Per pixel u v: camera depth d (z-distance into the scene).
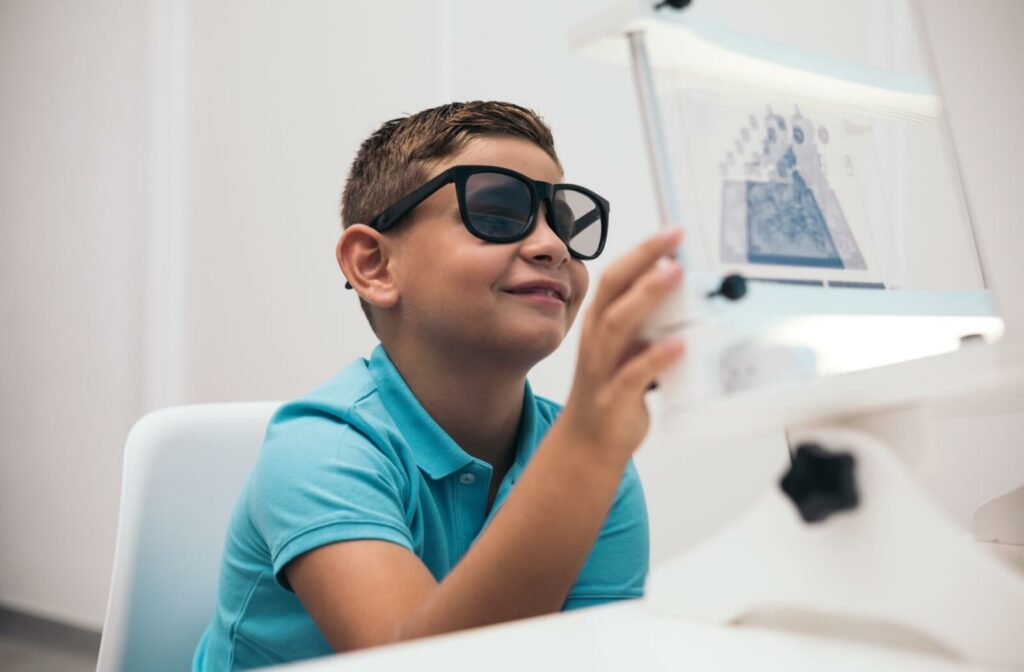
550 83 1.39
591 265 1.34
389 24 1.63
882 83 0.53
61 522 2.21
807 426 0.37
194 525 0.80
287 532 0.59
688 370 0.35
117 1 2.16
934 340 0.47
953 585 0.31
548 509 0.44
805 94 0.49
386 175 0.79
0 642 2.23
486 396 0.74
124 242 2.11
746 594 0.36
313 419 0.68
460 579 0.47
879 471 0.33
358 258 0.77
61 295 2.27
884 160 0.56
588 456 0.42
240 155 1.88
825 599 0.34
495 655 0.31
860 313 0.42
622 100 1.29
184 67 2.02
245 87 1.89
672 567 0.38
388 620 0.52
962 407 0.48
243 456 0.84
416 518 0.69
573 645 0.33
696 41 0.41
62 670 1.98
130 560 0.77
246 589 0.69
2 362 2.43
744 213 0.41
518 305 0.71
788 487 0.35
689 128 0.41
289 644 0.67
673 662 0.31
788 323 0.38
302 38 1.79
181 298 1.98
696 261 0.38
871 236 0.49
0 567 2.38
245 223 1.86
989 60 0.97
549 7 1.39
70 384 2.22
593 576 0.76
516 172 0.73
